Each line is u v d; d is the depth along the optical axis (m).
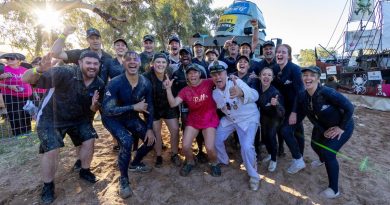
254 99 3.83
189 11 14.02
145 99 3.80
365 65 11.97
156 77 4.08
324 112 3.45
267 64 4.52
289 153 4.91
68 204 3.43
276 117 4.01
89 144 3.75
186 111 4.59
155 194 3.63
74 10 12.15
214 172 4.05
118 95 3.61
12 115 5.94
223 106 3.88
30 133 6.07
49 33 11.06
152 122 3.88
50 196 3.48
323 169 4.33
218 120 4.12
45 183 3.47
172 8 13.50
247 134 3.81
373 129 6.93
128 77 3.57
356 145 5.65
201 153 4.54
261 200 3.54
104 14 11.52
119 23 13.52
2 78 5.80
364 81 10.29
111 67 4.40
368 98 9.98
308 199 3.54
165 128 6.20
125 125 3.80
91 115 3.76
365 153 5.20
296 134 4.33
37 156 4.73
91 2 12.39
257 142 4.55
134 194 3.61
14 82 5.91
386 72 9.96
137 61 3.46
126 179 3.59
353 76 10.71
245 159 3.73
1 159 4.66
